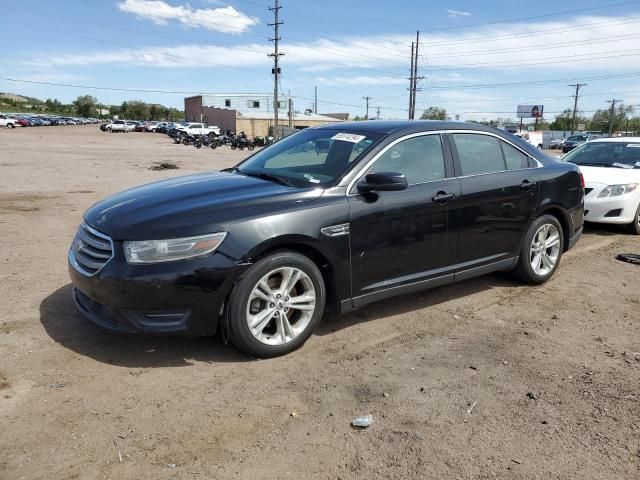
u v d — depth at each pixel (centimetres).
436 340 433
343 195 417
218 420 314
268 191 411
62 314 459
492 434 306
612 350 419
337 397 342
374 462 280
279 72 5728
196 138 4456
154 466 273
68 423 306
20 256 639
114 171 1844
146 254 356
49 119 9219
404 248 448
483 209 500
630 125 10719
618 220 835
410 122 498
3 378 352
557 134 8775
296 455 284
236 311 371
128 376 361
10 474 263
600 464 281
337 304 421
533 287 571
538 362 396
